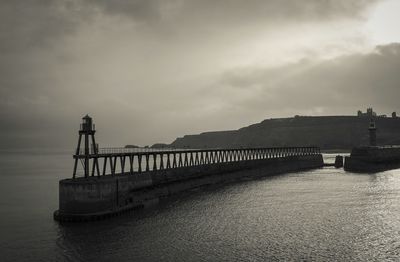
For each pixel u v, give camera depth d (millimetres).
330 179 91125
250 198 63344
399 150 135875
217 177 85688
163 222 46156
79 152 52531
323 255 33969
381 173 106062
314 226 43906
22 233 42438
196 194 68500
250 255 34125
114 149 66188
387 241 37875
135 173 59531
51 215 52562
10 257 34906
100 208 47875
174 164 73062
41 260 34000
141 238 39531
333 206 55375
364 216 48688
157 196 63094
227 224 45125
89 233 41594
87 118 50906
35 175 124438
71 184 46844
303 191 70625
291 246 36531
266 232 41500
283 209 53594
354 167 121062
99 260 33625
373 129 138375
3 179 110312
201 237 39750
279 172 112812
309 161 134375
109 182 49438
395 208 53625
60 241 39062
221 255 34188
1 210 57219
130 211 52250
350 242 37656
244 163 98500
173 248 36281
